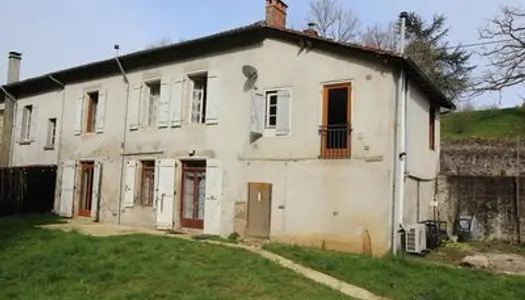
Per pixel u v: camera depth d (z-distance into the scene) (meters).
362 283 8.14
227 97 13.35
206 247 10.15
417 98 12.93
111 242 10.40
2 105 21.56
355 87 11.29
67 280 7.71
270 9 13.46
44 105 19.38
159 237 11.45
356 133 11.14
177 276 7.89
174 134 14.34
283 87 12.34
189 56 14.38
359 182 10.95
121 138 15.77
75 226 14.03
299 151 11.86
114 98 16.28
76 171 17.06
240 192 12.68
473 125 25.86
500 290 7.93
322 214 11.32
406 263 9.55
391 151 10.71
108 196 15.80
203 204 13.66
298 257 9.73
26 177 17.52
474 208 14.08
